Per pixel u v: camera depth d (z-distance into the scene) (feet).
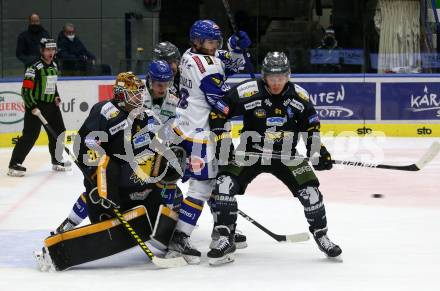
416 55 63.72
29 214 35.55
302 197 26.35
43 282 24.54
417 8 63.52
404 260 26.99
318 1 63.67
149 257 25.63
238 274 25.35
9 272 25.86
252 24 64.08
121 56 63.41
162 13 63.67
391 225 32.60
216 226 26.45
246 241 29.84
